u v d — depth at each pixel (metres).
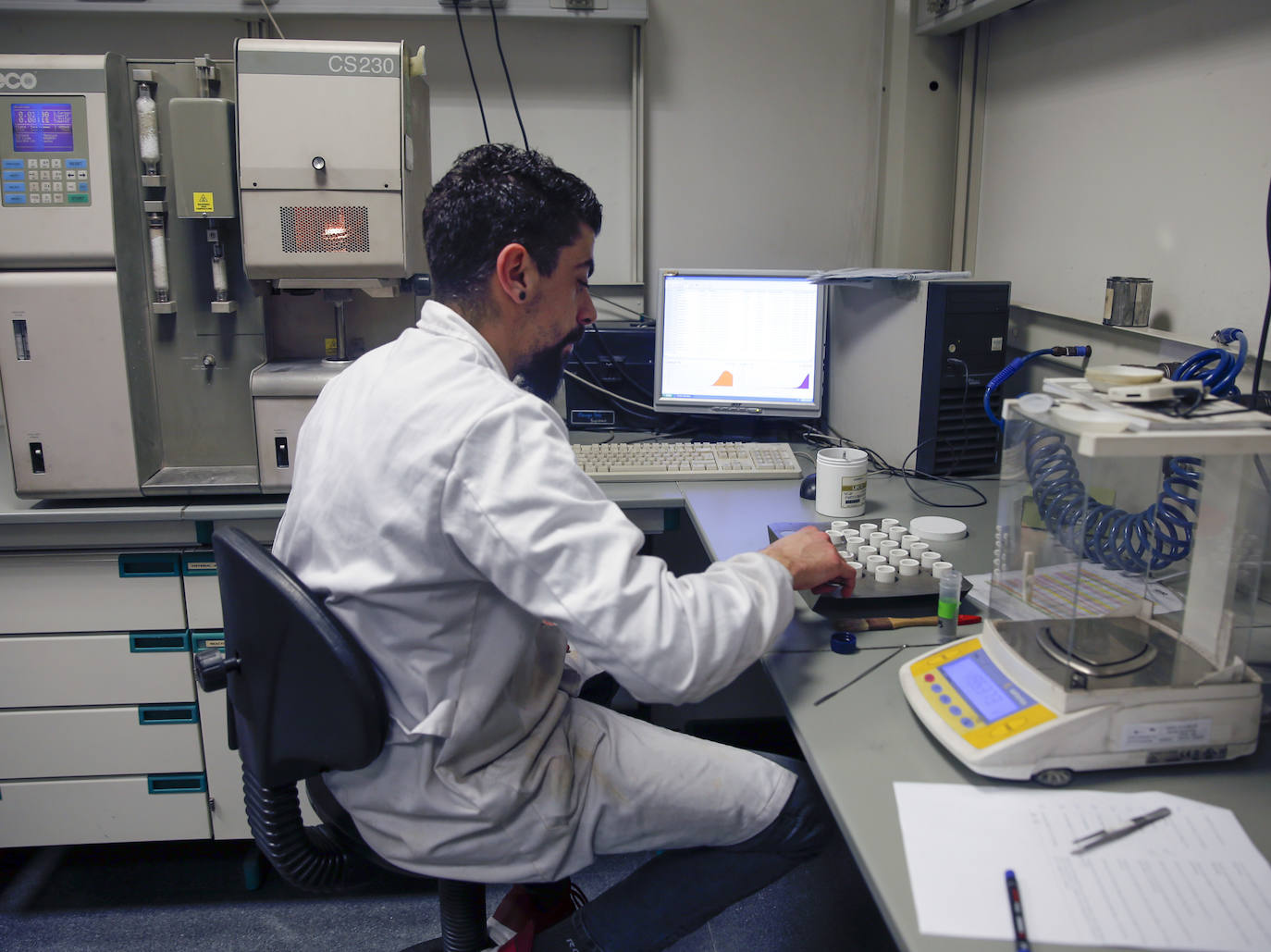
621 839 1.17
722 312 2.25
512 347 1.20
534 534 0.97
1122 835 0.82
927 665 1.05
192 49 2.38
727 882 1.22
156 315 1.89
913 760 0.94
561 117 2.49
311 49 1.74
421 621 1.06
